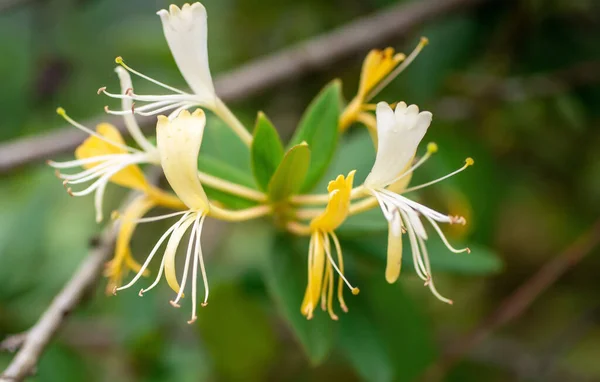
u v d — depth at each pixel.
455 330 0.62
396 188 0.39
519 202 0.65
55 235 0.58
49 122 0.63
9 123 0.61
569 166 0.61
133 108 0.40
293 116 0.61
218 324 0.52
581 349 0.72
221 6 0.67
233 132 0.44
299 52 0.53
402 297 0.46
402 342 0.46
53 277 0.52
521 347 0.61
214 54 0.67
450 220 0.39
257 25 0.66
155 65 0.65
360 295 0.45
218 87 0.52
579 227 0.64
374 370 0.44
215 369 0.53
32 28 0.62
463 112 0.55
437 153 0.51
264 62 0.53
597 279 0.65
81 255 0.56
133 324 0.51
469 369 0.59
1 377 0.40
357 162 0.45
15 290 0.50
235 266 0.56
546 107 0.56
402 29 0.53
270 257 0.43
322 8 0.63
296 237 0.43
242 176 0.42
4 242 0.50
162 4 0.70
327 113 0.42
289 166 0.40
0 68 0.63
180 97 0.41
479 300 0.69
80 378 0.50
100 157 0.40
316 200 0.42
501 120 0.57
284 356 0.61
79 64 0.65
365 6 0.62
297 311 0.42
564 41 0.53
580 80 0.53
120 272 0.41
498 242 0.69
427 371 0.48
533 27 0.53
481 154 0.52
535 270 0.68
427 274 0.39
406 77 0.55
